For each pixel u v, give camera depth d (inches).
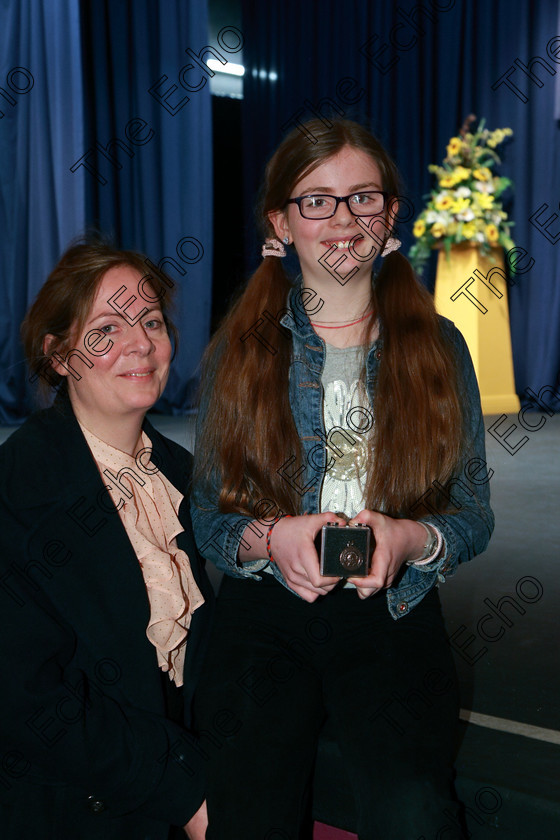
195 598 45.1
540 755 46.2
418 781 35.7
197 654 45.1
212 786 37.5
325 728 47.9
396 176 47.4
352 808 46.6
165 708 42.6
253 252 230.7
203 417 47.7
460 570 82.8
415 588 43.6
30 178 205.5
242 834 35.4
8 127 203.6
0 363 206.2
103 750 38.0
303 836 47.5
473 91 213.0
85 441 43.3
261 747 38.2
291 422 45.9
